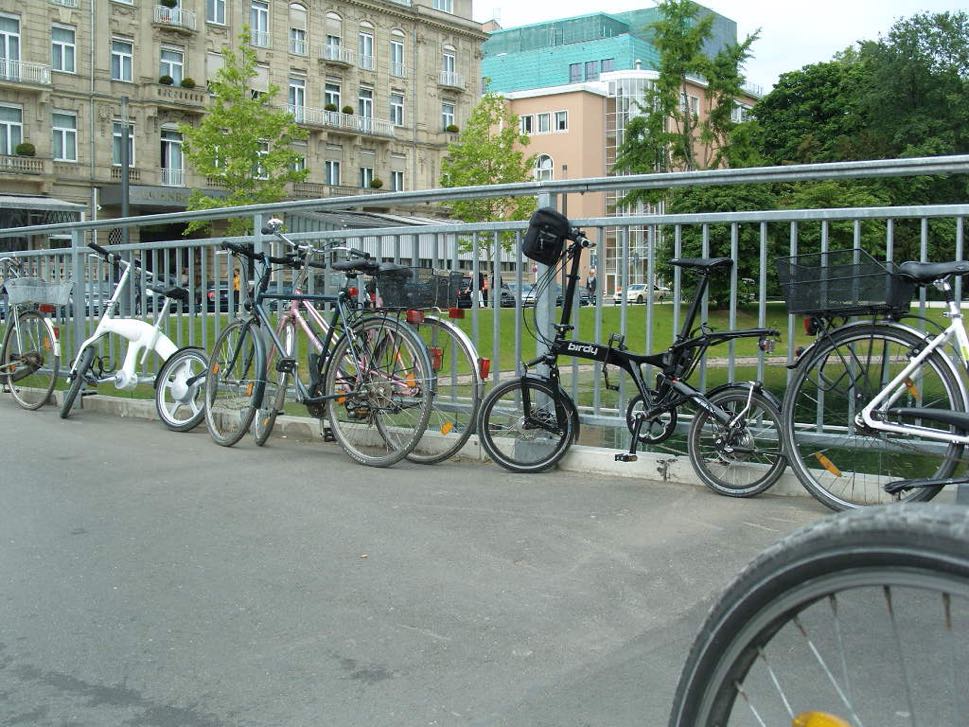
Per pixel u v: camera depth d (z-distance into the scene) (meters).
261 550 3.80
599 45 75.25
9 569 3.61
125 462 5.45
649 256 4.90
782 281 4.16
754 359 4.71
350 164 48.69
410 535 3.97
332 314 5.67
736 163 38.66
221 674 2.73
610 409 5.14
